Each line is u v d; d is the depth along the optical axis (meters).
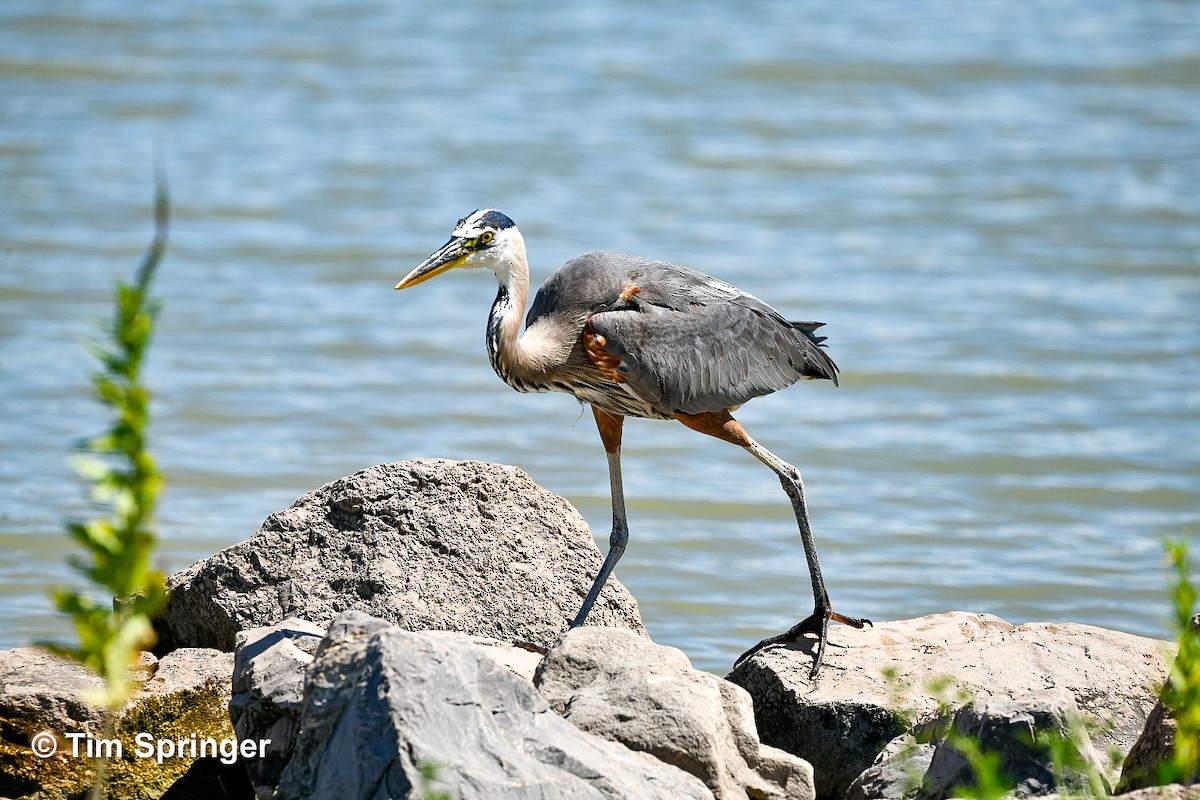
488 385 19.69
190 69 35.06
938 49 37.94
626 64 36.50
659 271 10.50
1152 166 29.86
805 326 11.17
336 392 19.06
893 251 25.20
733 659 11.57
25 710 8.27
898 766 7.68
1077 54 37.47
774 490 16.27
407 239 25.27
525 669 8.54
